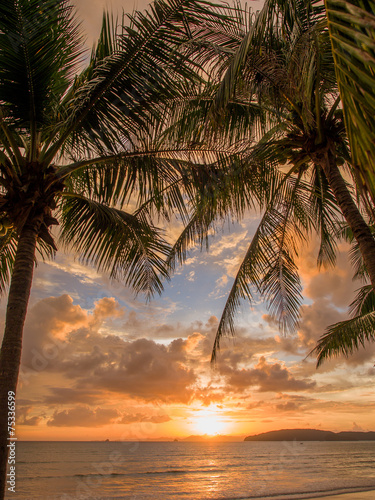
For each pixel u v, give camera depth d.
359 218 3.91
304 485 17.59
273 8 2.95
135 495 16.02
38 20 3.26
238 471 27.23
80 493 16.64
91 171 4.64
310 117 3.94
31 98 3.61
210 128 4.35
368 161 0.88
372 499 11.53
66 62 3.92
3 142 3.85
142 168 4.45
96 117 3.96
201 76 4.16
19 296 3.46
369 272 3.67
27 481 19.69
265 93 4.23
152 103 3.96
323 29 3.38
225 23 3.67
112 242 5.11
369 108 0.81
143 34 3.57
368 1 0.81
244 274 6.05
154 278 5.59
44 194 3.88
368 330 6.26
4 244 5.11
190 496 15.32
